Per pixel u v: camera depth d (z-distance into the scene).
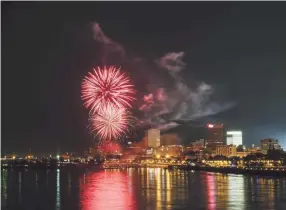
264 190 151.00
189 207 105.62
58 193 146.38
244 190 151.62
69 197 132.00
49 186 181.50
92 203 115.06
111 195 135.25
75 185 185.00
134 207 106.06
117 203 114.12
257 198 124.06
